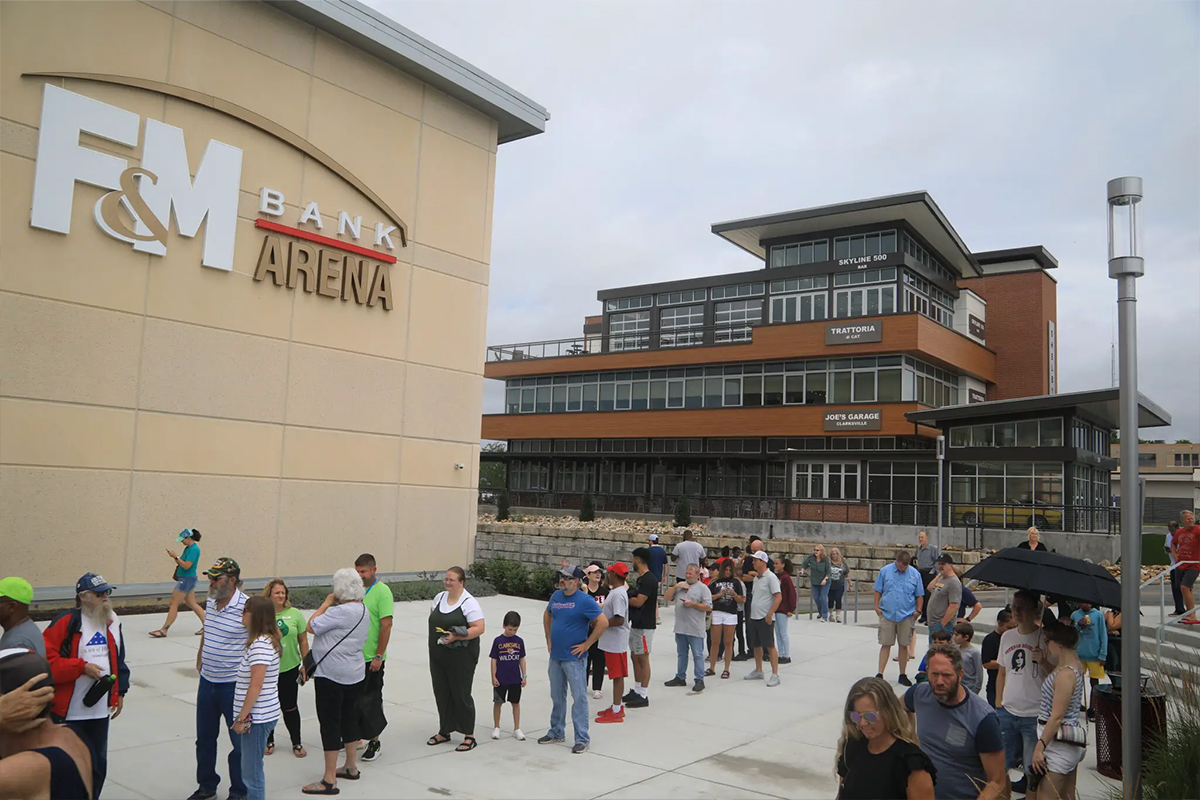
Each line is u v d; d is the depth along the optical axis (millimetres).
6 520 13547
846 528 31047
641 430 45562
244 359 16797
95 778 5492
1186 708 7059
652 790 6922
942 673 4918
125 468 14977
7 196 13703
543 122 23312
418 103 20469
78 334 14453
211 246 16250
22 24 13945
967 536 27797
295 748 7547
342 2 18141
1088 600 6578
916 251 41219
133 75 15211
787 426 40438
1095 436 34938
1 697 3260
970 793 4859
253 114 17016
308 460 17891
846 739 4375
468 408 21484
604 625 8156
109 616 5672
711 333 45281
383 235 19469
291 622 7520
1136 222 6219
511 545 29234
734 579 12164
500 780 7035
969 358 43406
